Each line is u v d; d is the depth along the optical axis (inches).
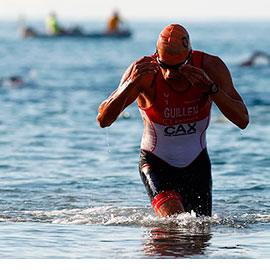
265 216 668.1
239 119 554.9
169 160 602.9
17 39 7785.4
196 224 600.4
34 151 1150.3
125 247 514.6
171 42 535.5
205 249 508.1
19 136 1320.1
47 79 2694.4
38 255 489.1
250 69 3294.8
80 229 592.1
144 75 533.0
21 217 657.6
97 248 511.2
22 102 1925.4
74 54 4697.3
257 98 1980.8
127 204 743.1
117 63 3762.3
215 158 1090.7
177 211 589.0
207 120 596.1
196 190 609.3
